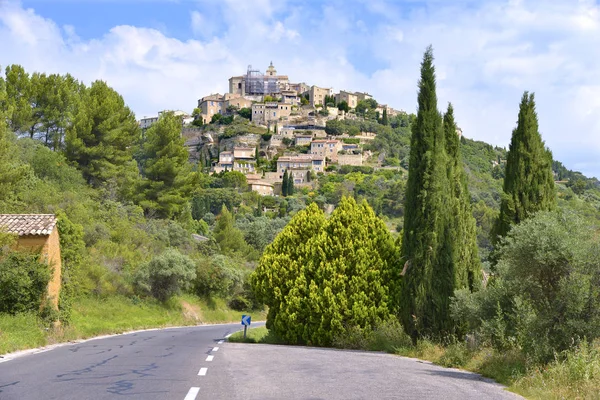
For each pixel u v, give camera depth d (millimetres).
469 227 26141
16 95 66938
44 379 11461
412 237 23922
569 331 14406
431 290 23359
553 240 14883
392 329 25078
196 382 11070
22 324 22438
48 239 25109
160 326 45094
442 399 9719
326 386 10820
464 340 20641
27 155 58812
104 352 18578
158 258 51844
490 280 21453
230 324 56875
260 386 10602
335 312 27172
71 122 69250
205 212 142875
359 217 29219
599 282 14586
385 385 11266
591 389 10891
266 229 107062
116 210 60594
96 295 44688
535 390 11438
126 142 70812
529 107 24625
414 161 24609
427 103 24953
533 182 24078
